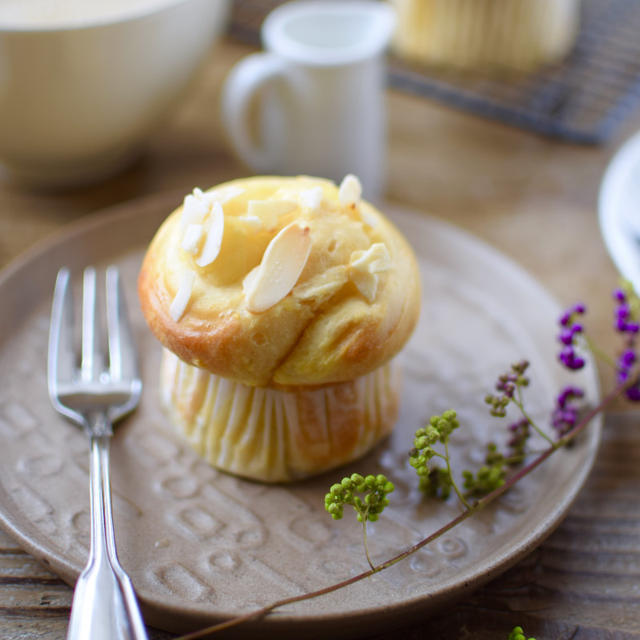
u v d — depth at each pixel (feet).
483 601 1.09
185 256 1.13
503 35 1.70
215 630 1.01
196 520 1.12
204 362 1.10
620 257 1.30
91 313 1.28
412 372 1.27
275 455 1.15
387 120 1.68
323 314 1.11
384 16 1.50
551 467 1.16
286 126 1.48
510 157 1.61
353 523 1.13
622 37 1.92
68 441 1.18
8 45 1.32
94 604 0.99
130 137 1.49
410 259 1.17
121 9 1.42
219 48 1.88
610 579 1.10
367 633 1.05
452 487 1.15
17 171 1.50
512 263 1.34
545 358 1.27
